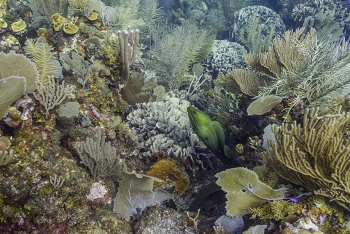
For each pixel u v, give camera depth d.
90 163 3.02
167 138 4.25
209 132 3.13
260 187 2.56
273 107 3.54
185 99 5.48
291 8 12.58
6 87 2.32
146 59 6.45
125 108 4.36
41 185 2.48
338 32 9.04
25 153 2.57
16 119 2.61
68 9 4.43
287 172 2.62
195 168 4.15
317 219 2.35
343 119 2.22
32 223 2.34
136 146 4.00
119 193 3.15
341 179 2.17
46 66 3.23
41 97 2.95
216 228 2.85
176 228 3.02
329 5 10.88
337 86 3.17
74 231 2.59
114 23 5.77
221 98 6.07
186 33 6.59
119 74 4.21
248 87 4.18
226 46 7.85
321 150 2.26
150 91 5.17
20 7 4.34
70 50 3.99
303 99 3.42
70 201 2.68
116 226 2.98
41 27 4.26
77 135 3.14
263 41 8.26
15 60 2.62
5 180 2.31
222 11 11.93
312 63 3.40
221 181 2.66
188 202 3.80
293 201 2.53
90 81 3.79
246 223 2.91
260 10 10.35
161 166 3.82
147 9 7.38
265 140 3.37
